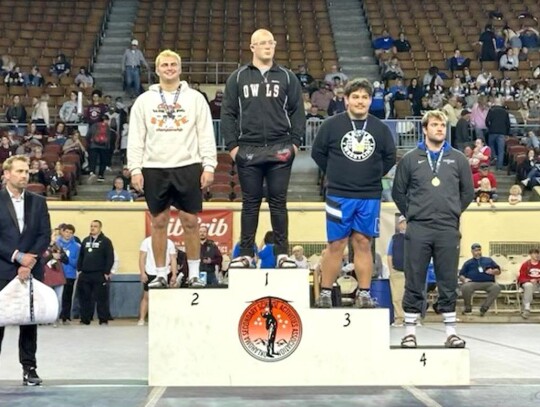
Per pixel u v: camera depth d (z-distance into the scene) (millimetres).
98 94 22391
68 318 15781
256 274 7852
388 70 25469
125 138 22234
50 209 17047
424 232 8102
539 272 16734
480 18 29453
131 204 17125
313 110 21844
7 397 7117
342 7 30109
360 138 8156
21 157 8078
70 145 21281
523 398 7062
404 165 8234
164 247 8180
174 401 6926
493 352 10930
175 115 8023
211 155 8109
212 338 7844
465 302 16547
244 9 29688
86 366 9555
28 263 7906
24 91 24844
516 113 23844
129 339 12703
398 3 30047
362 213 8172
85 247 15484
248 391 7473
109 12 29578
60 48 27375
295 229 17312
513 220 17625
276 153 8023
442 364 7848
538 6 30125
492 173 20156
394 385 7809
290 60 27062
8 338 12555
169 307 7848
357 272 8250
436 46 27812
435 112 8180
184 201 8086
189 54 27297
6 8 28906
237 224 17141
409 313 8117
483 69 26531
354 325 7855
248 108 8062
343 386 7762
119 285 16969
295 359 7848
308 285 7867
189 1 30031
